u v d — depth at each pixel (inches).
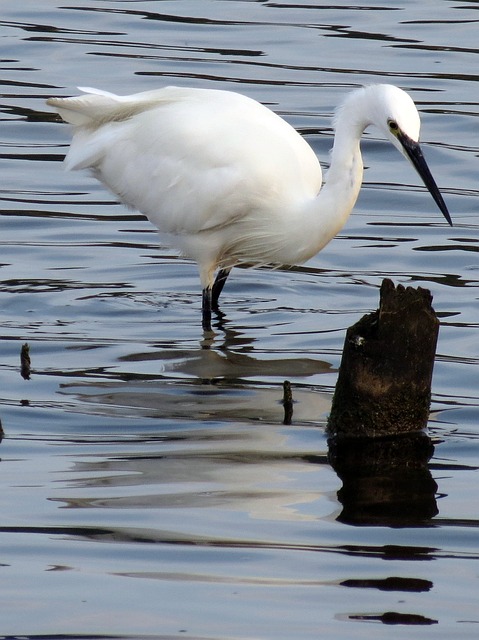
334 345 490.0
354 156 503.8
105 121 558.3
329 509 338.3
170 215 537.3
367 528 326.6
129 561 305.4
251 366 464.8
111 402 422.9
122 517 329.1
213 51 912.3
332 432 397.1
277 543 316.5
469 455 381.4
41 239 616.7
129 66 866.8
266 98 807.1
